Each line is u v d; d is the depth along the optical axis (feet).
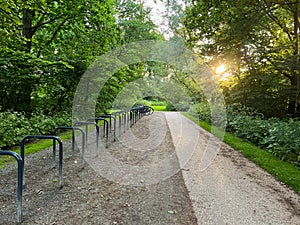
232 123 28.32
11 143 18.10
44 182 11.44
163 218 8.14
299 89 30.27
